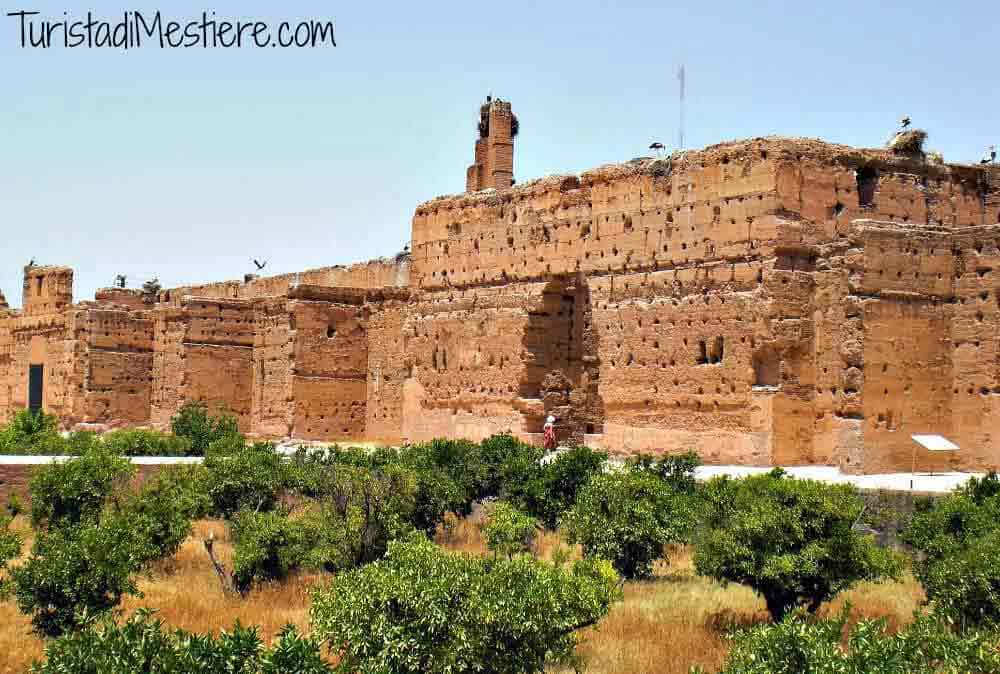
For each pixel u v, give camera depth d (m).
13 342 91.94
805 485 31.17
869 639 21.84
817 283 50.03
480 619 23.89
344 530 36.84
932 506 37.22
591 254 57.78
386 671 22.72
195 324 74.88
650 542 36.19
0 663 26.83
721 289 51.31
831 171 50.94
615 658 27.28
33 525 41.53
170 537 37.97
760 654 22.09
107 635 21.78
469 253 65.38
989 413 48.06
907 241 49.09
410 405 68.25
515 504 44.22
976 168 54.66
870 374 47.94
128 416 82.56
